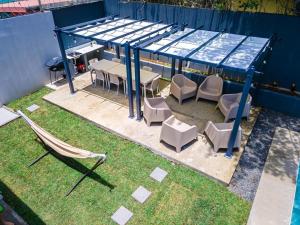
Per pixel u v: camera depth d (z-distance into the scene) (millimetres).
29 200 6863
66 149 7262
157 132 9086
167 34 9742
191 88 11164
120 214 6426
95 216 6406
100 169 7742
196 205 6621
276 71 10789
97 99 11289
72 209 6598
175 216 6363
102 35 9938
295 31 9703
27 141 9000
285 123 9859
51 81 12891
